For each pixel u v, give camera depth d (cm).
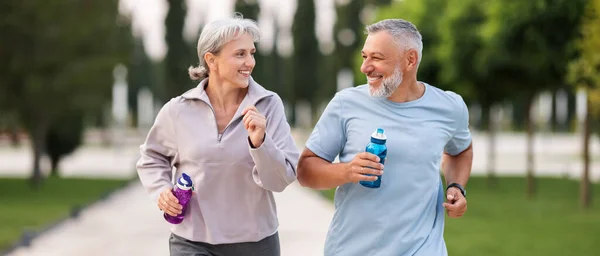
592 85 1385
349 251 411
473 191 1989
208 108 426
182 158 431
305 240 1088
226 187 425
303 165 416
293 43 6309
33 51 1848
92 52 1998
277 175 403
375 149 384
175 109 429
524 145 4869
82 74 1908
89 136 6681
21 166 3078
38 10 1806
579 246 1020
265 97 429
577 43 1401
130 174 2677
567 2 1444
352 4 5350
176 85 5741
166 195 419
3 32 1795
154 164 443
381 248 405
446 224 1284
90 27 1959
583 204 1553
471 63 1759
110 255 958
